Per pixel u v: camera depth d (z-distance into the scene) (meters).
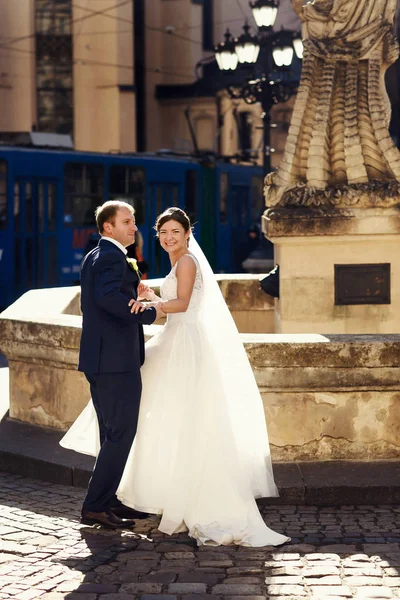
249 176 39.25
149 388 8.03
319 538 7.73
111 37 55.38
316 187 11.74
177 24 61.75
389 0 11.71
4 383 13.02
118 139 55.78
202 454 7.86
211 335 8.10
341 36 11.70
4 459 9.78
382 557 7.27
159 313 7.86
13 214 27.11
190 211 34.72
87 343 7.82
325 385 8.88
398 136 71.56
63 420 10.09
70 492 9.05
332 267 11.80
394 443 9.02
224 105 59.28
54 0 54.88
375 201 11.55
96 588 6.72
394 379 8.88
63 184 28.91
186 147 59.97
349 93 11.73
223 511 7.79
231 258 37.47
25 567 7.13
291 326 11.88
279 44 26.12
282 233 11.66
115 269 7.72
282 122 59.59
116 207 7.86
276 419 8.98
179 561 7.27
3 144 27.30
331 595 6.57
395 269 11.79
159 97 61.06
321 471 8.82
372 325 11.85
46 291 12.78
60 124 55.56
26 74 54.53
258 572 7.00
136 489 8.00
